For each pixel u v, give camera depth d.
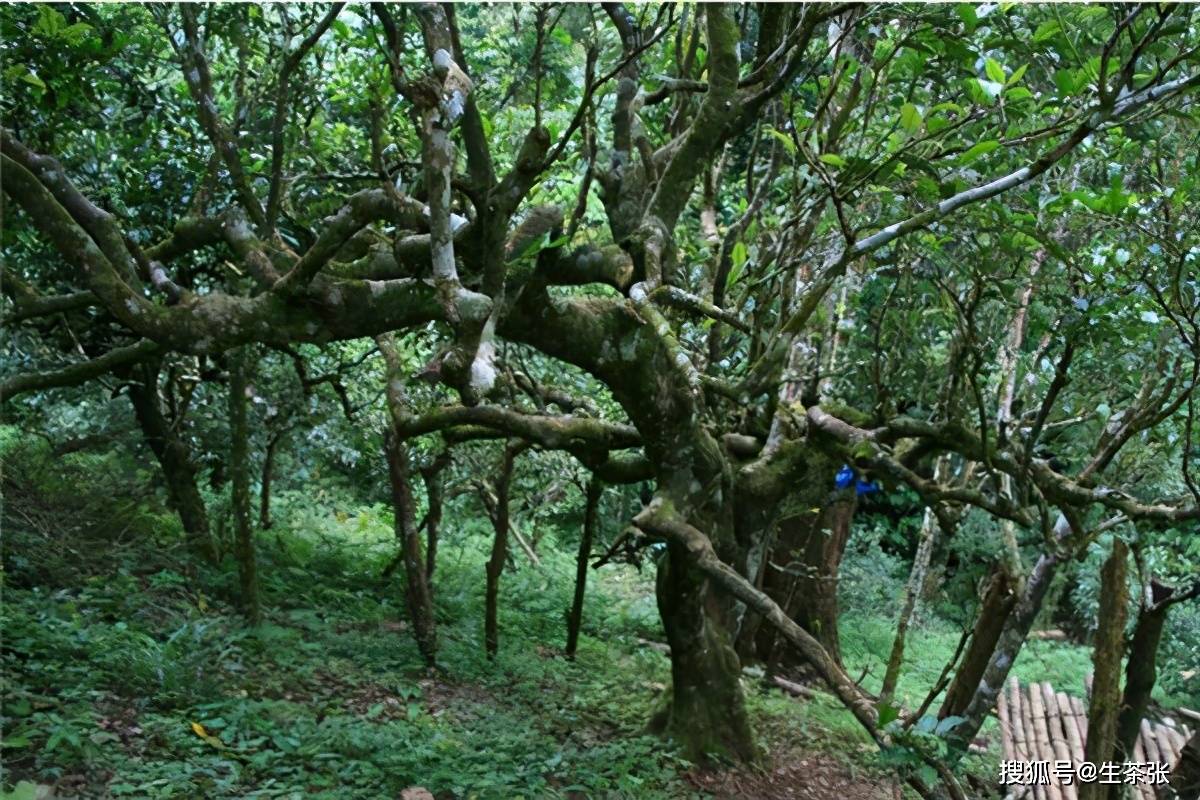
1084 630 13.78
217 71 7.24
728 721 6.78
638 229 5.41
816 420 6.68
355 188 7.05
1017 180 4.44
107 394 8.88
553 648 9.01
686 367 4.68
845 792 7.11
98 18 6.29
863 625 12.52
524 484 10.37
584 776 5.88
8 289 5.12
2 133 4.17
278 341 4.37
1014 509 5.84
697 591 6.53
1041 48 5.25
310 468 11.14
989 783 7.45
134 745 4.78
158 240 7.05
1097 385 6.33
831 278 4.98
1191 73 4.69
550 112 7.57
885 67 5.93
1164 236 4.98
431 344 7.97
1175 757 7.49
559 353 5.32
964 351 5.77
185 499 8.16
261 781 4.80
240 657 6.36
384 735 5.58
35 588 6.25
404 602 8.88
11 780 4.12
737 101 5.56
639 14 6.48
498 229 3.54
